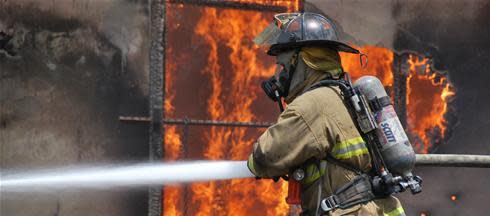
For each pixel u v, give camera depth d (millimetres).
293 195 10523
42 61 20828
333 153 10219
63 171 20812
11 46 20516
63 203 20766
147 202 21688
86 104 21219
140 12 22125
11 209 20172
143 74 22031
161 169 19406
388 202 10469
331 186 10242
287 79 10906
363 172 10344
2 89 20328
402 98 25531
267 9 24156
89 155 21141
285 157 10055
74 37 21219
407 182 10391
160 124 22000
